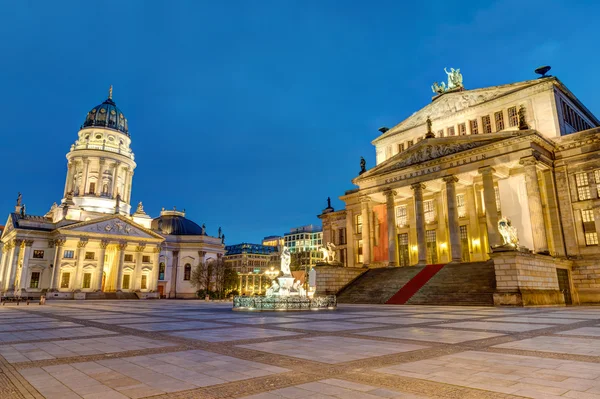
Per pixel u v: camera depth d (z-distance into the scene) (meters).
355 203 63.78
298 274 54.84
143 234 91.00
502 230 34.16
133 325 19.44
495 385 7.26
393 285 44.28
